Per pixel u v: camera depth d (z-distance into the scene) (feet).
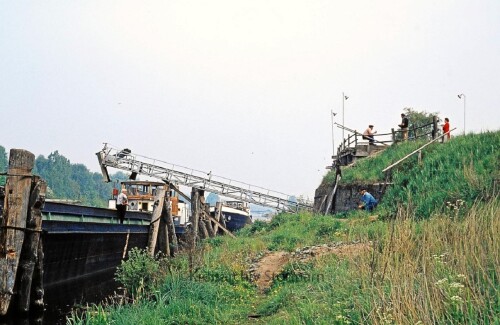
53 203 52.60
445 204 55.83
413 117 157.99
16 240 38.37
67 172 602.44
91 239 62.85
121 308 39.83
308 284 38.81
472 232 31.12
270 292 43.86
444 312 22.76
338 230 61.77
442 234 34.24
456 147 73.56
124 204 73.15
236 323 34.91
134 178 120.37
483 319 21.34
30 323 40.98
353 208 85.10
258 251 60.34
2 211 40.27
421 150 81.35
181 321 35.40
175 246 76.89
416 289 26.23
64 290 56.39
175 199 119.34
